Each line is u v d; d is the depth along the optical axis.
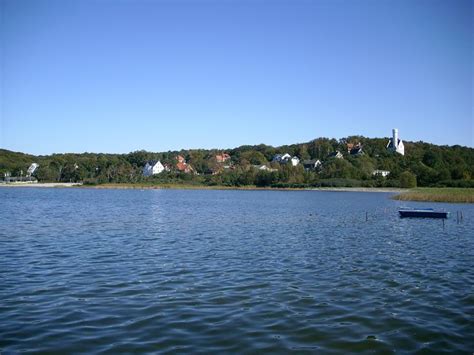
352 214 57.09
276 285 18.62
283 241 32.06
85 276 19.97
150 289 17.77
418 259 25.22
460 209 65.56
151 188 160.38
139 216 51.84
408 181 135.38
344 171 158.25
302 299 16.50
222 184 166.75
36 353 11.30
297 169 166.62
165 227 40.53
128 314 14.50
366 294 17.31
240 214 56.06
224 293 17.25
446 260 24.97
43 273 20.53
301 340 12.44
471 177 137.38
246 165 197.62
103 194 116.00
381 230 40.12
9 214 52.59
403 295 17.23
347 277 20.30
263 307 15.44
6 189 149.00
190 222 45.47
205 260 24.17
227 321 13.92
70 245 29.09
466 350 11.88
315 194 120.31
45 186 168.75
